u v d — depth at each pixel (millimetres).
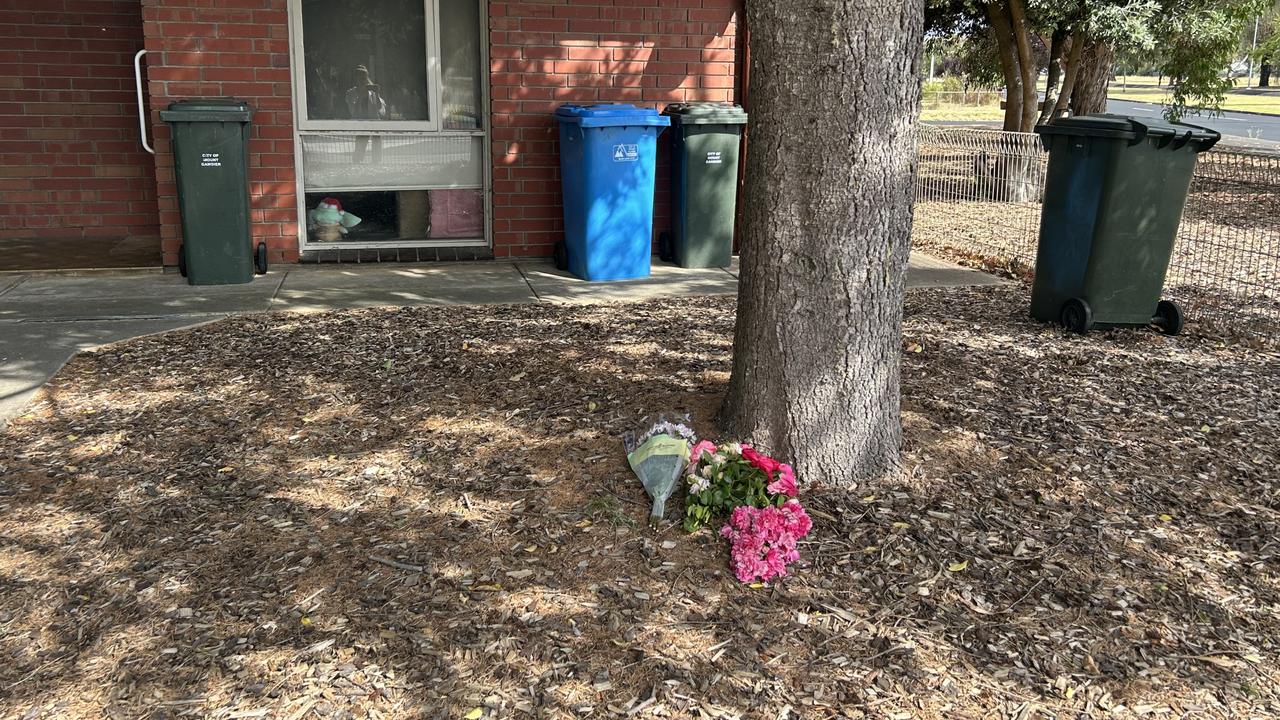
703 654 3158
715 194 9078
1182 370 6246
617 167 8398
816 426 4164
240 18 8352
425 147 9117
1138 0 13711
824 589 3514
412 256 9203
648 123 8344
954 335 6918
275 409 5145
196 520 3969
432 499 4113
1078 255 7059
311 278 8508
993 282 8953
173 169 8461
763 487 3869
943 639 3266
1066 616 3418
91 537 3838
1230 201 14492
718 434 4508
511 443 4609
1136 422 5191
